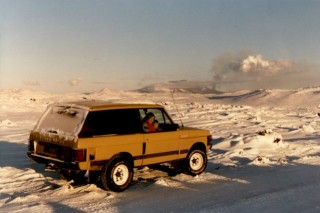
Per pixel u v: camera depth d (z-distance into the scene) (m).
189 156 10.22
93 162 8.08
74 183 9.02
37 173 9.91
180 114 32.97
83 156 7.90
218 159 12.88
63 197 7.91
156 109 9.70
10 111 35.31
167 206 7.45
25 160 11.72
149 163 9.20
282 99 171.50
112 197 8.01
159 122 9.80
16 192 8.27
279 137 16.11
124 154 8.63
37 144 8.84
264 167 11.63
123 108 8.80
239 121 27.91
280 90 198.50
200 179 9.88
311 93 177.75
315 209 7.45
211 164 12.05
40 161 8.62
